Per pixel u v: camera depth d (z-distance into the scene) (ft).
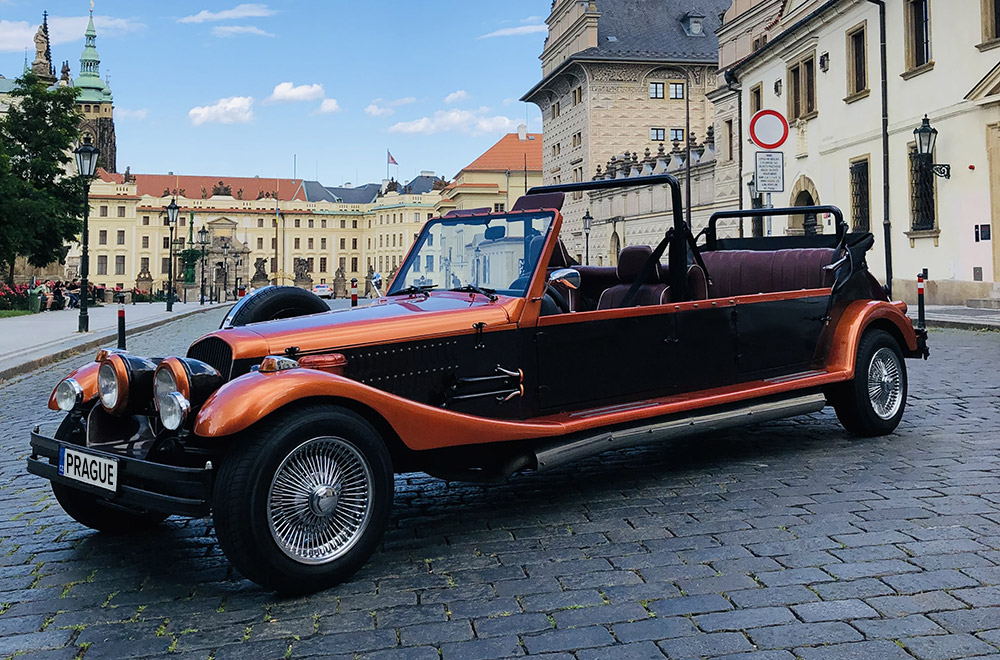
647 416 16.43
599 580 12.46
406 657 10.21
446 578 12.80
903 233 74.64
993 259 63.41
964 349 41.14
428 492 17.97
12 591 12.83
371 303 16.83
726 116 119.96
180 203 441.27
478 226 17.08
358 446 12.68
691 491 17.22
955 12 66.44
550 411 16.02
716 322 18.71
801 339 20.62
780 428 23.52
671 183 18.06
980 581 11.91
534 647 10.34
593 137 207.00
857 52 83.20
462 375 14.96
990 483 17.10
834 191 88.17
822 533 14.23
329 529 12.56
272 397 11.78
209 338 14.21
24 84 148.36
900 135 74.69
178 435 12.69
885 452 20.13
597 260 177.37
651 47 207.82
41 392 35.58
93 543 15.25
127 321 88.58
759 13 119.85
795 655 9.91
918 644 10.07
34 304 110.22
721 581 12.24
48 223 136.77
